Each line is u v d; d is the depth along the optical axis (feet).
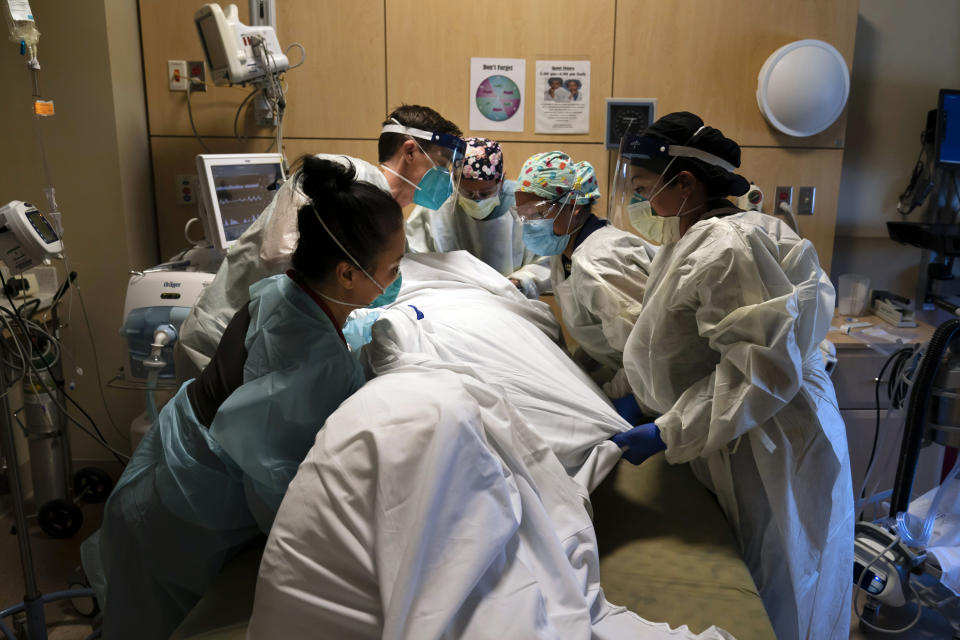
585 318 6.50
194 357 5.66
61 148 8.60
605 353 6.70
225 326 5.64
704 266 4.54
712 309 4.60
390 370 4.39
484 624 3.17
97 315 9.09
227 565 4.65
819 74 8.86
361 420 3.42
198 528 4.52
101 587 5.36
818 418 5.00
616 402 6.25
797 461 5.00
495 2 9.02
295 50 9.11
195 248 8.01
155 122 9.27
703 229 4.70
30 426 8.40
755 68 9.21
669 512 5.24
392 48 9.12
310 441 4.25
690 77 9.25
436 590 3.09
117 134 8.59
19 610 6.76
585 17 9.07
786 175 9.54
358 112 9.31
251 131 9.33
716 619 4.11
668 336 4.94
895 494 7.06
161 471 4.39
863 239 10.54
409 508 3.15
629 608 4.21
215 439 4.15
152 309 7.04
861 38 9.91
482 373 5.34
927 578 7.50
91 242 8.87
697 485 5.61
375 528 3.14
